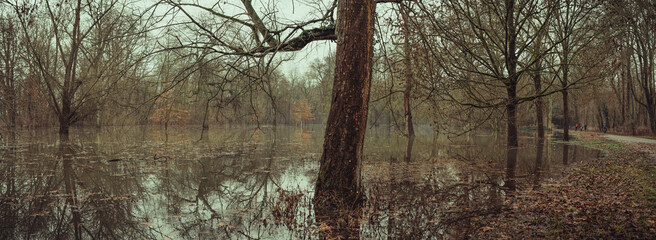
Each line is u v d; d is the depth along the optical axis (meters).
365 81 6.50
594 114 57.19
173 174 10.60
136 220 6.02
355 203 6.49
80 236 5.25
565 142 24.70
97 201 7.31
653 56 30.45
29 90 25.31
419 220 5.94
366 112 6.63
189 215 6.38
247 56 6.84
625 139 27.98
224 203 7.27
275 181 9.63
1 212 6.41
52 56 28.97
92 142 21.02
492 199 7.39
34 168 11.30
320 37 7.61
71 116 23.86
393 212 6.44
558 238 4.76
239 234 5.35
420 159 14.54
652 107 32.34
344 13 6.45
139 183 9.23
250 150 17.80
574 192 7.68
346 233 5.34
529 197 7.40
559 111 62.47
